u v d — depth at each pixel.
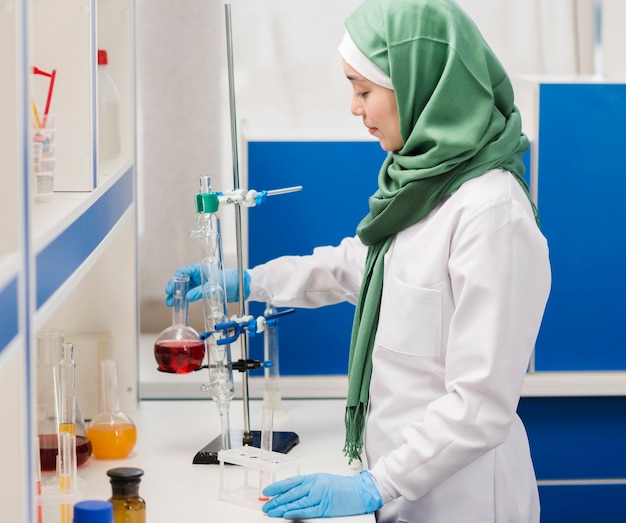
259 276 2.17
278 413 2.20
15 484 0.96
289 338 2.54
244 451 1.68
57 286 1.13
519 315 1.60
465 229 1.64
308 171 2.52
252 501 1.61
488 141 1.74
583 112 2.51
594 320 2.57
